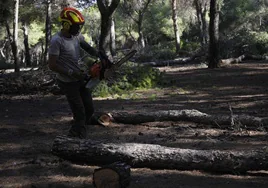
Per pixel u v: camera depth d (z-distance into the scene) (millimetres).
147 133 6895
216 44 19531
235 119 7109
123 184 3871
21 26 36750
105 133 6910
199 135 6652
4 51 58188
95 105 9906
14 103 10938
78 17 5465
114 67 5406
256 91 11719
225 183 4477
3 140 6598
